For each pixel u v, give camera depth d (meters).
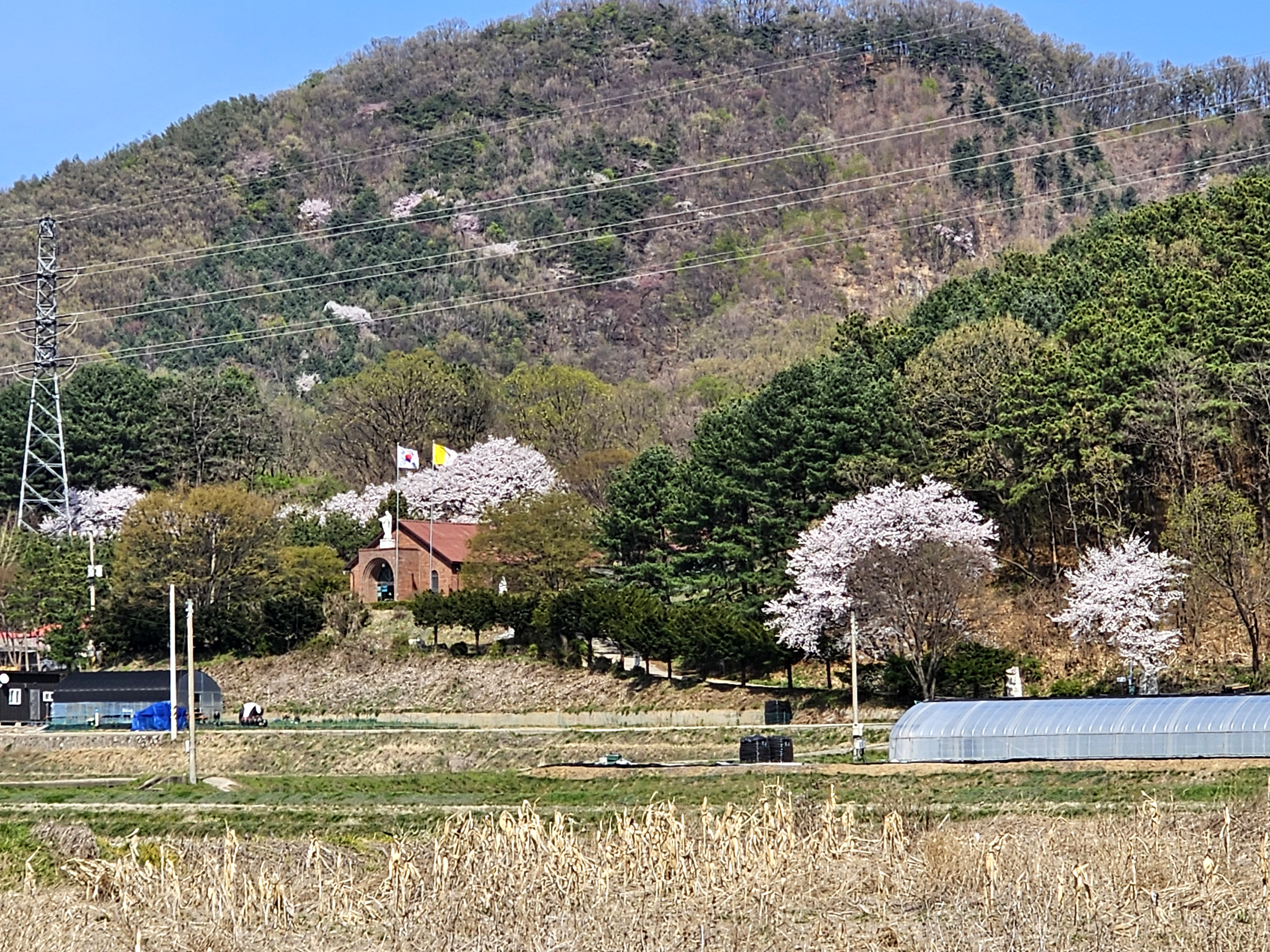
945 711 62.75
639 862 41.62
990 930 35.06
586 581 101.00
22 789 68.88
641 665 93.06
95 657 105.31
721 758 70.88
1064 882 37.22
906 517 81.50
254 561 106.06
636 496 103.31
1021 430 87.75
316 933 36.88
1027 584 90.56
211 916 38.47
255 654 103.06
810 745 72.69
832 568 82.50
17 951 36.00
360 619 105.44
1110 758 59.72
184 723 87.94
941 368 97.25
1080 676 80.00
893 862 41.28
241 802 61.34
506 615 98.44
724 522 95.75
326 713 94.25
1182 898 36.59
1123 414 85.31
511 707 90.81
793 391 96.25
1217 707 59.38
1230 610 81.69
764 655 85.62
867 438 92.56
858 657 84.56
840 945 34.72
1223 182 164.62
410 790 62.78
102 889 43.31
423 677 96.25
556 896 38.88
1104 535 84.75
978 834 43.72
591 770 64.25
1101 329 92.75
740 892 38.97
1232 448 88.81
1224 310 88.88
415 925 36.91
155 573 104.62
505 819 45.34
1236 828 44.12
